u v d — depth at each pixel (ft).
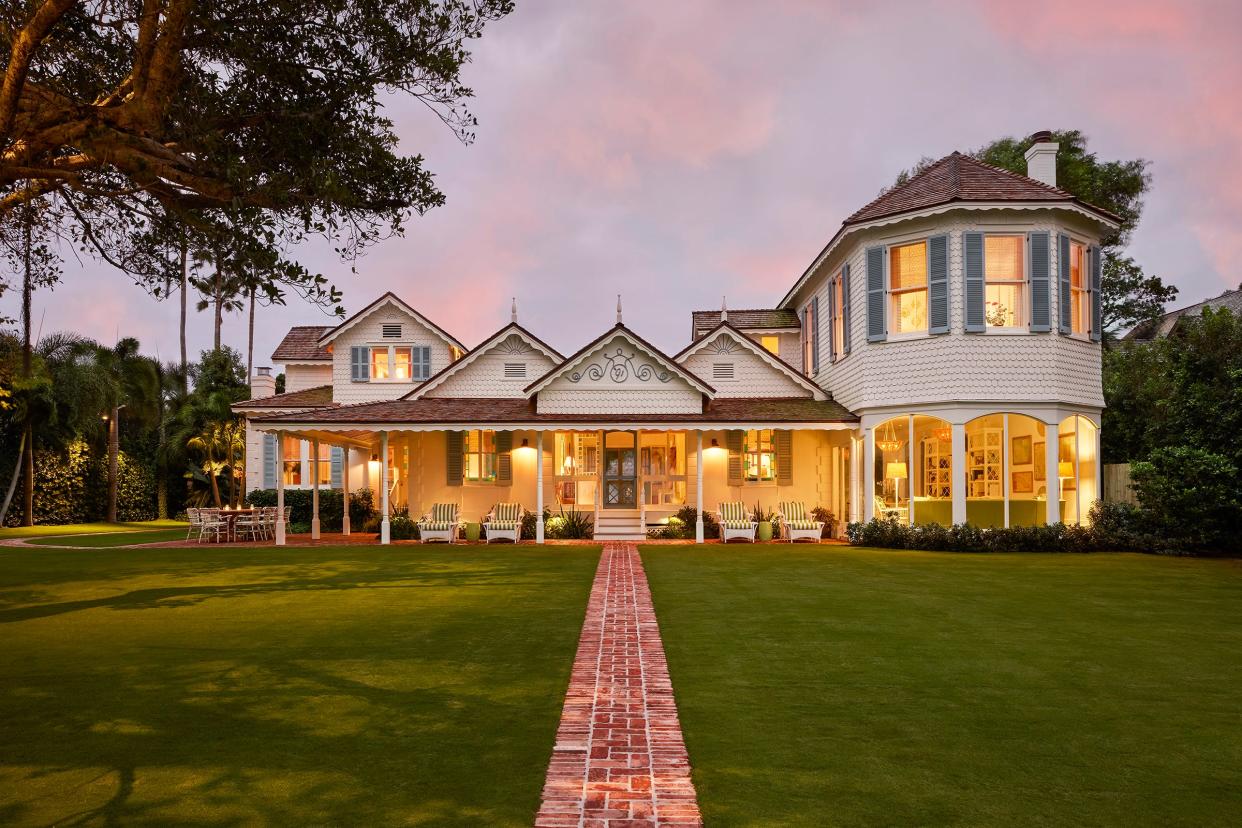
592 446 77.20
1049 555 55.01
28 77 25.96
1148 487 56.54
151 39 22.20
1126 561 51.39
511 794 15.10
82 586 42.14
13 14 24.08
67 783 15.75
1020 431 66.33
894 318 63.72
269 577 45.24
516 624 31.04
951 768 16.37
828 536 73.05
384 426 67.51
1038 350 59.67
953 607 34.37
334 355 90.53
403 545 66.28
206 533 73.61
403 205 30.76
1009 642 27.71
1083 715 19.79
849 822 13.92
